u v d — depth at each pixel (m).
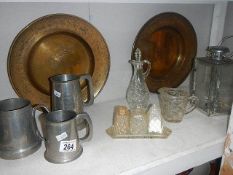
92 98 1.05
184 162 0.85
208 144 0.88
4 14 0.91
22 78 0.99
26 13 0.94
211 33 1.39
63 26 1.00
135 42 1.17
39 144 0.86
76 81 0.92
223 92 1.11
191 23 1.32
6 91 1.00
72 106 0.92
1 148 0.80
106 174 0.73
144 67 1.23
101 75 1.15
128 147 0.86
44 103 1.06
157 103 1.19
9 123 0.77
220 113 1.10
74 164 0.78
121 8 1.12
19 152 0.80
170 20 1.22
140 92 1.13
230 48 1.32
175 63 1.35
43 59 1.02
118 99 1.26
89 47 1.09
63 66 1.08
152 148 0.85
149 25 1.18
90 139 0.88
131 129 0.93
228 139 0.87
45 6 0.96
